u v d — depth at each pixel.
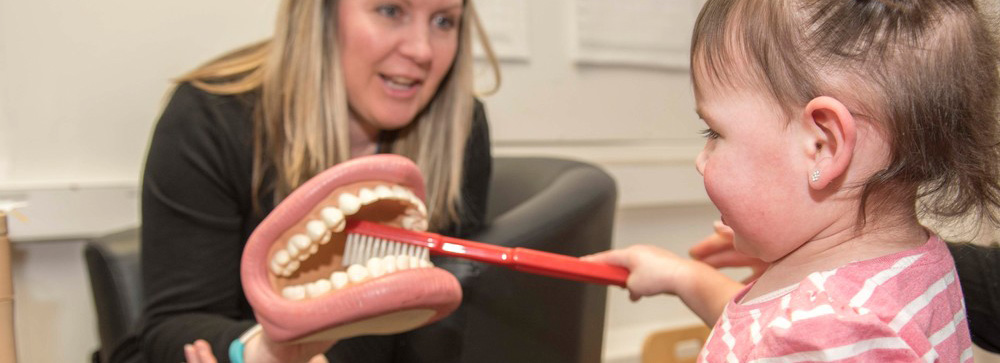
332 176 0.65
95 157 1.37
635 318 1.92
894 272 0.53
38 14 1.30
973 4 0.56
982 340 0.76
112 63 1.36
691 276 0.82
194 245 1.01
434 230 1.08
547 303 1.07
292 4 1.04
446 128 1.11
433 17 0.99
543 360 1.09
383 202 0.72
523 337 1.04
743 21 0.57
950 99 0.52
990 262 0.75
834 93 0.53
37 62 1.31
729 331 0.59
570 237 1.08
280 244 0.66
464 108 1.12
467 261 0.95
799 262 0.58
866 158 0.53
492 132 1.64
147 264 1.02
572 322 1.14
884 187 0.54
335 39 1.02
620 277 0.84
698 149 1.93
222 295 1.02
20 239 1.30
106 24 1.35
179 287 0.99
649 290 0.84
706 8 0.61
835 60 0.53
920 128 0.52
